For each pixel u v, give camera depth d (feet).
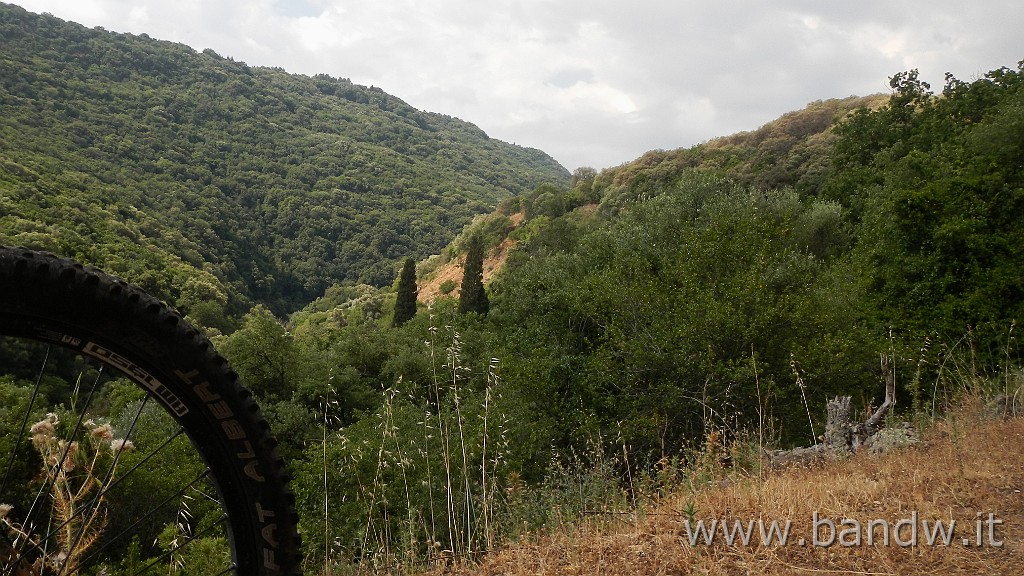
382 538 18.95
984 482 13.32
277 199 591.78
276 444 6.40
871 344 47.14
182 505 13.79
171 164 553.23
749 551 10.54
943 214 52.16
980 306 45.21
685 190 94.89
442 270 347.15
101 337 5.61
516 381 55.42
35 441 7.88
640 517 13.87
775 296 54.90
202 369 5.98
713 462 18.93
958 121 116.57
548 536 13.84
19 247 5.33
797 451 22.84
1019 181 57.00
